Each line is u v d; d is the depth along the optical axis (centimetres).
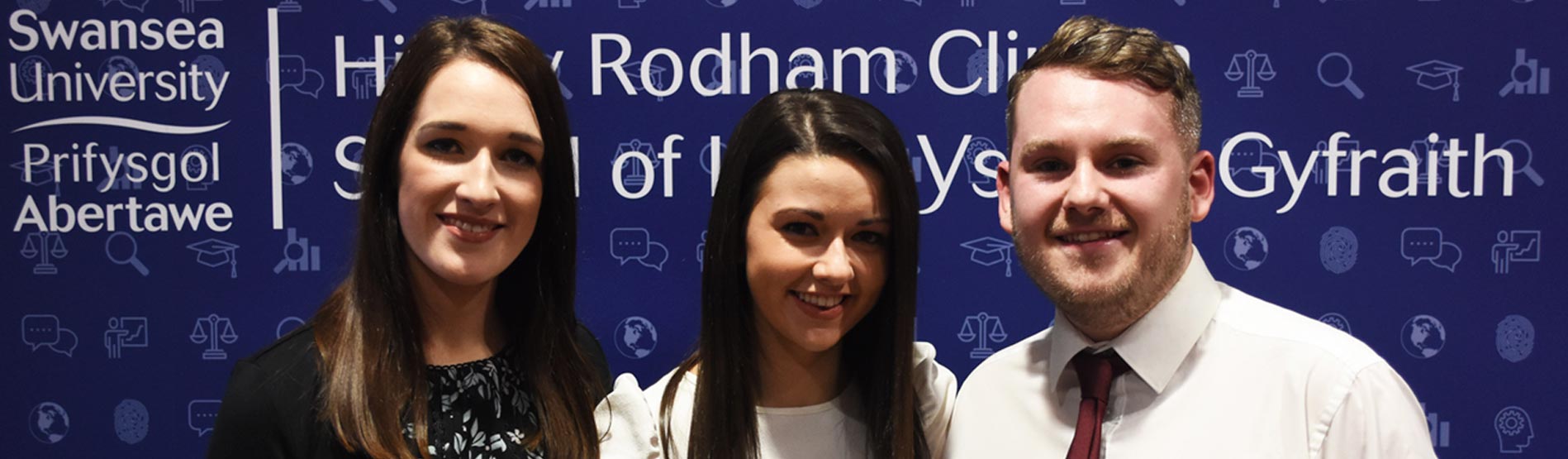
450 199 136
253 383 136
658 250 212
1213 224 208
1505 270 206
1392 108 204
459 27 141
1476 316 207
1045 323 212
